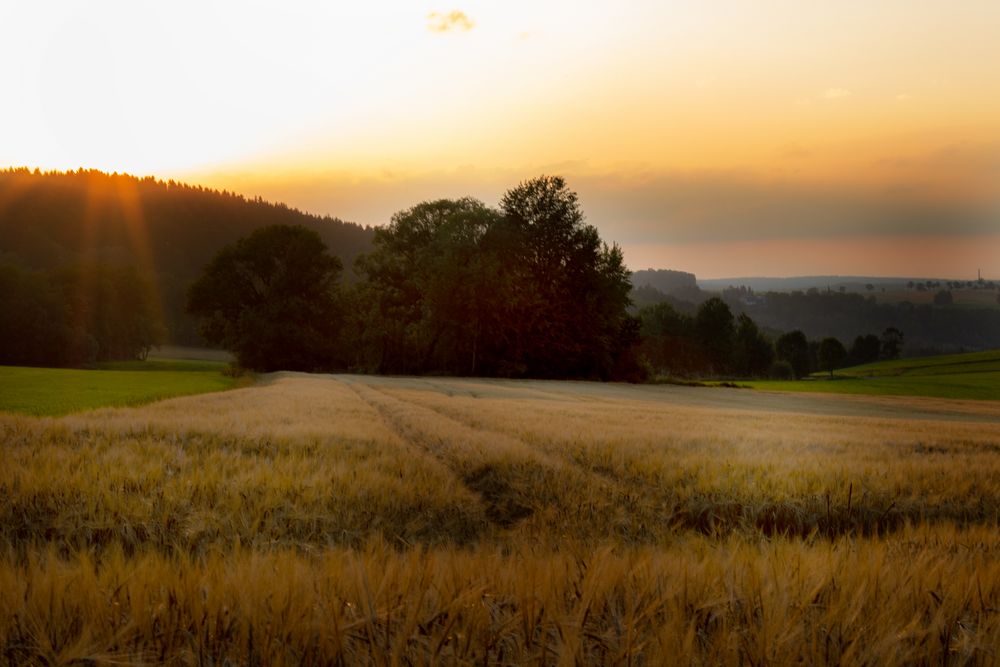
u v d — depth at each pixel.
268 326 84.25
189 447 12.20
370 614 2.34
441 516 8.86
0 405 29.30
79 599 2.48
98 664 2.06
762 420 30.45
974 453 16.66
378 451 13.44
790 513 9.79
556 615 2.35
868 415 47.41
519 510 9.73
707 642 2.27
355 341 89.25
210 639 2.26
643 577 2.85
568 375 84.12
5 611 2.33
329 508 8.33
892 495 10.50
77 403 31.47
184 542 6.44
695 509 9.74
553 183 84.38
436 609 2.49
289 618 2.31
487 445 14.26
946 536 5.04
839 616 2.42
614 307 84.56
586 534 8.20
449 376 81.88
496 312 77.25
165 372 78.81
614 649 2.18
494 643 2.24
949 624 2.41
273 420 18.84
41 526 6.66
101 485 7.95
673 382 93.94
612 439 16.09
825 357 160.38
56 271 124.12
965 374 131.12
